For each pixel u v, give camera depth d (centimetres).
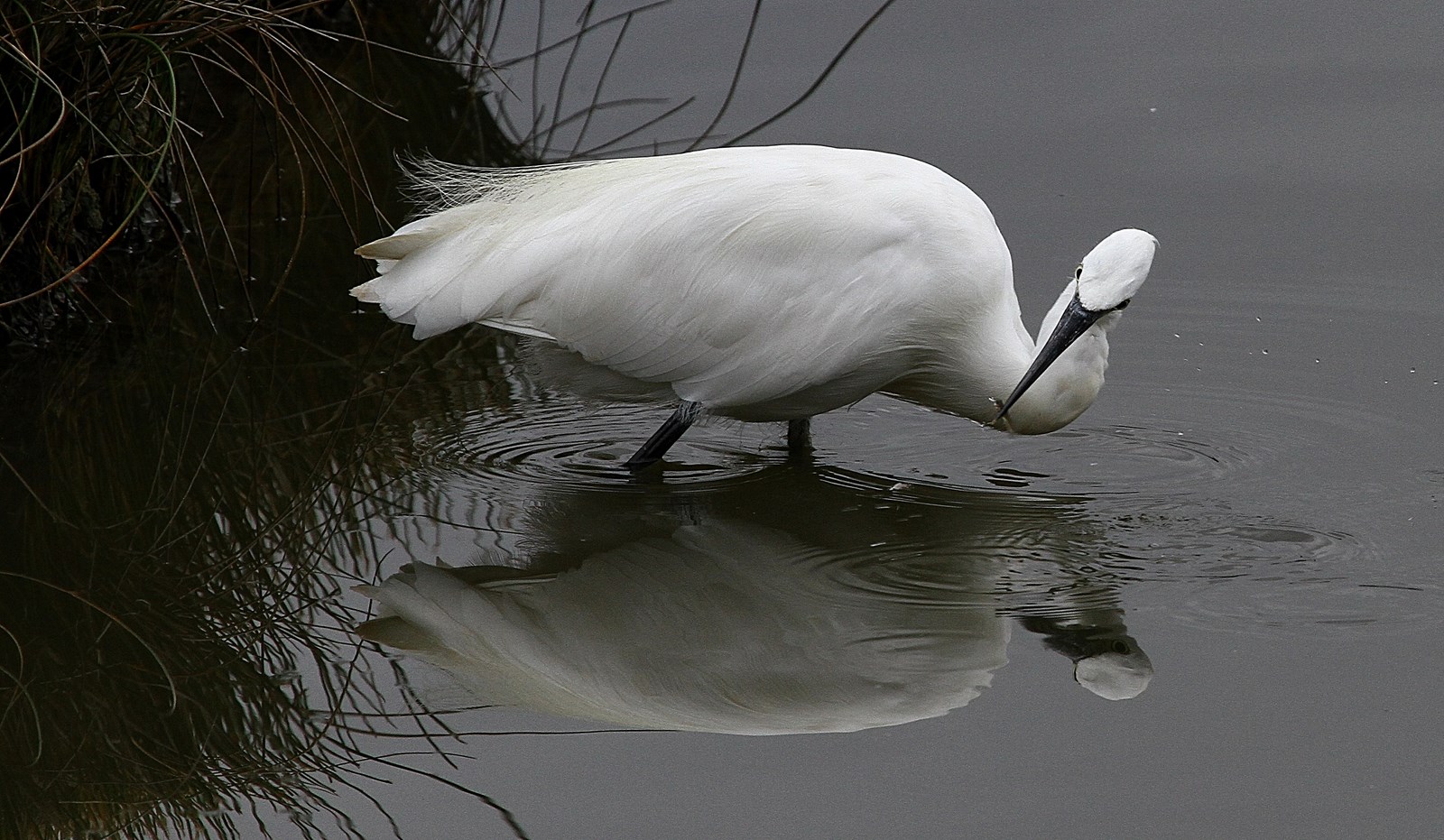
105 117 1328
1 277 1282
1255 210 1560
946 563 1020
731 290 1091
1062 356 1109
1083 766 788
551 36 1905
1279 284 1456
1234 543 1038
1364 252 1493
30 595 957
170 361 1289
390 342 1347
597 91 1805
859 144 1669
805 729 834
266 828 757
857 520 1089
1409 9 1881
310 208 1561
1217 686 858
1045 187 1596
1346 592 962
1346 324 1389
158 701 859
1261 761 786
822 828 744
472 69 1819
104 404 1214
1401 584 970
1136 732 817
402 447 1177
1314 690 848
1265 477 1141
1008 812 752
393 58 1845
